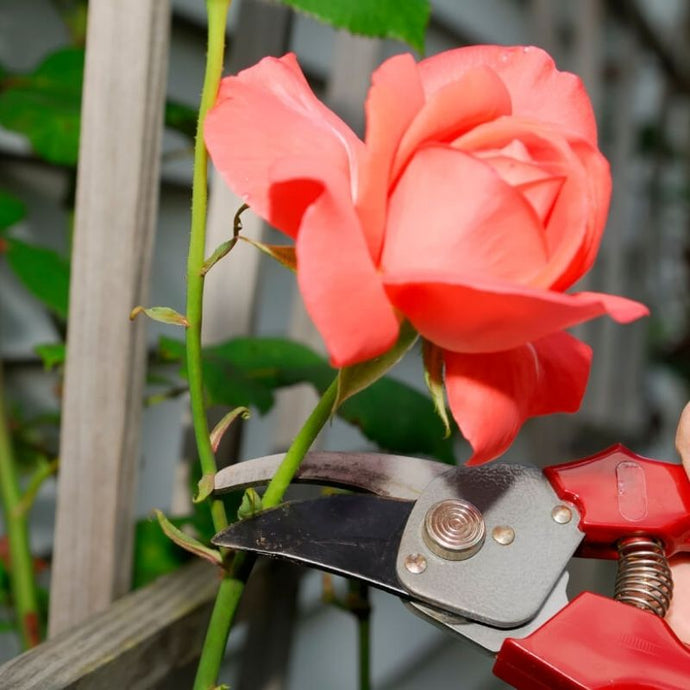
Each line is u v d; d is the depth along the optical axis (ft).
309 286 0.96
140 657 1.30
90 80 1.31
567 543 1.21
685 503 1.23
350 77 1.96
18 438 1.90
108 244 1.34
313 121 1.06
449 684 4.17
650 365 6.22
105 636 1.30
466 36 3.92
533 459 3.53
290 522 1.17
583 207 0.99
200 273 1.11
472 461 1.04
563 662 1.12
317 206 0.97
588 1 3.94
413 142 1.01
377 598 3.47
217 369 1.57
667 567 1.22
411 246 1.01
